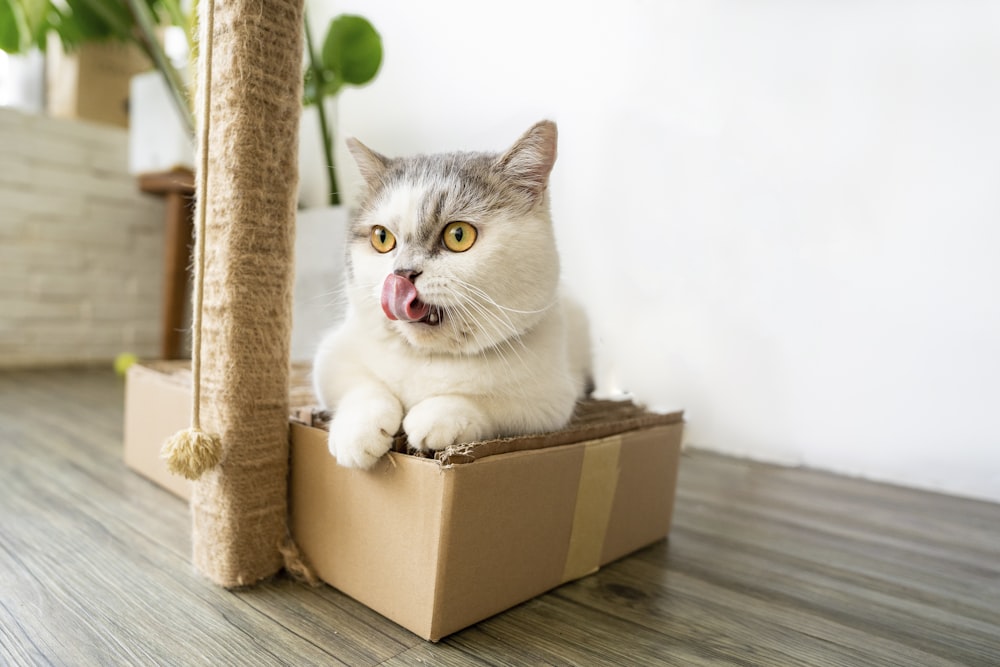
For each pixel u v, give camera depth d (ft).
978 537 3.87
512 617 2.58
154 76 7.97
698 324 5.89
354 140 2.95
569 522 2.84
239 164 2.56
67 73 8.95
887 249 4.95
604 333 6.34
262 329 2.68
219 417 2.63
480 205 2.59
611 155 6.25
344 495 2.63
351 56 6.11
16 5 6.64
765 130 5.43
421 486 2.30
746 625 2.63
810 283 5.31
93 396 6.81
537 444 2.62
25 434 5.07
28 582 2.61
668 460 3.57
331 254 5.77
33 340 8.62
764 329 5.57
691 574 3.14
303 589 2.73
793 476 5.15
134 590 2.60
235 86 2.53
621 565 3.22
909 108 4.79
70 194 8.80
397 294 2.37
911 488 4.90
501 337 2.57
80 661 2.07
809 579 3.15
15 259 8.37
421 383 2.64
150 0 7.16
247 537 2.68
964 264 4.64
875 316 5.04
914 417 4.92
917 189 4.79
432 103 7.53
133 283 9.57
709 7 5.63
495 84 6.97
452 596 2.32
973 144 4.55
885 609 2.86
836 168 5.12
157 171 8.15
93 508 3.51
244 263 2.60
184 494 3.63
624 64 6.13
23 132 8.30
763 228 5.50
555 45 6.54
